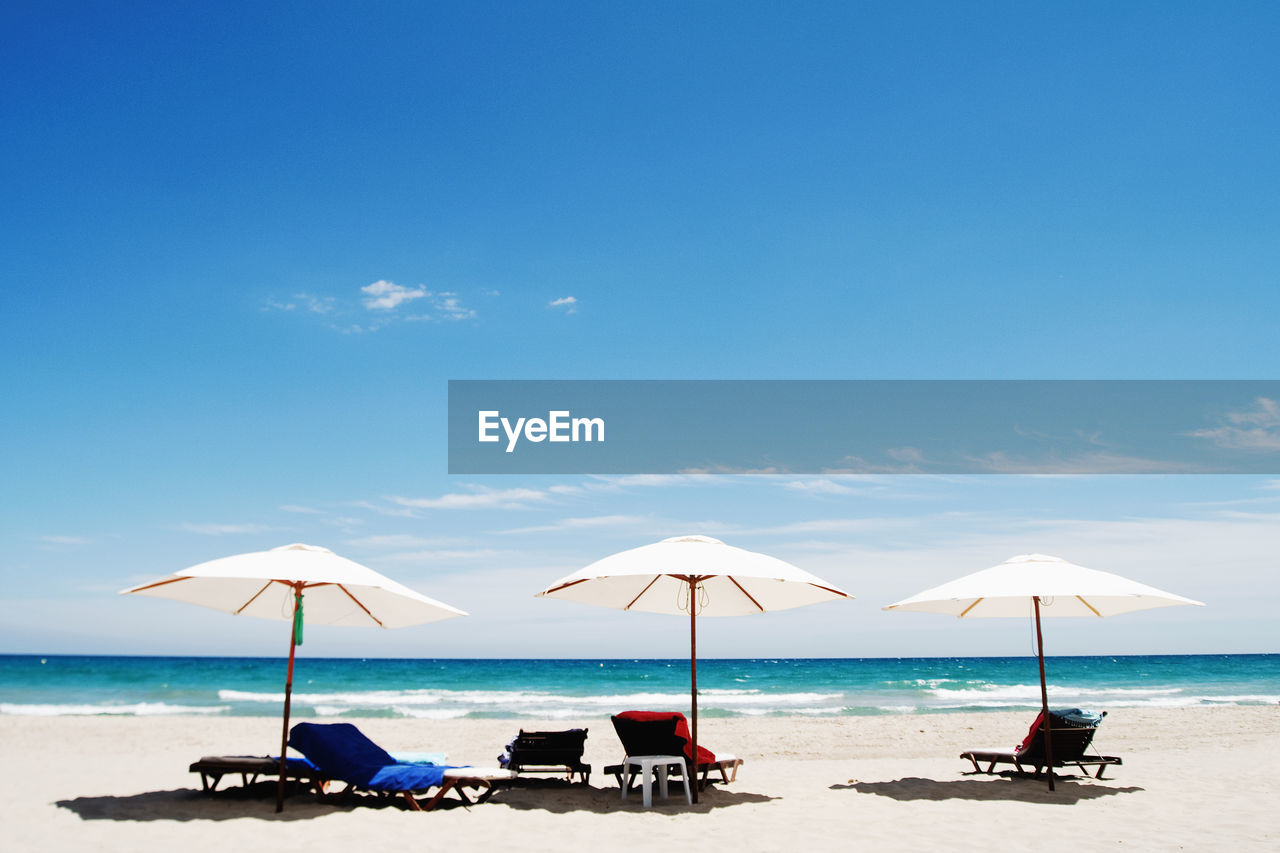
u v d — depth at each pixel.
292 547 7.79
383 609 8.68
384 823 7.16
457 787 7.89
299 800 8.04
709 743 15.66
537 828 7.12
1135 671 61.34
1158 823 7.46
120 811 7.46
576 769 9.18
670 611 9.52
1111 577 8.61
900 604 8.98
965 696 35.97
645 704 32.97
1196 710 24.17
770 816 7.73
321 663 74.62
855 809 8.09
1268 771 10.68
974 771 10.79
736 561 8.00
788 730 17.95
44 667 54.44
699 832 7.06
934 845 6.64
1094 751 13.76
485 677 52.41
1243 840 6.79
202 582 7.91
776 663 87.38
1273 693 37.31
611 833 6.98
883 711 28.16
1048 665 73.88
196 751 13.74
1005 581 8.51
